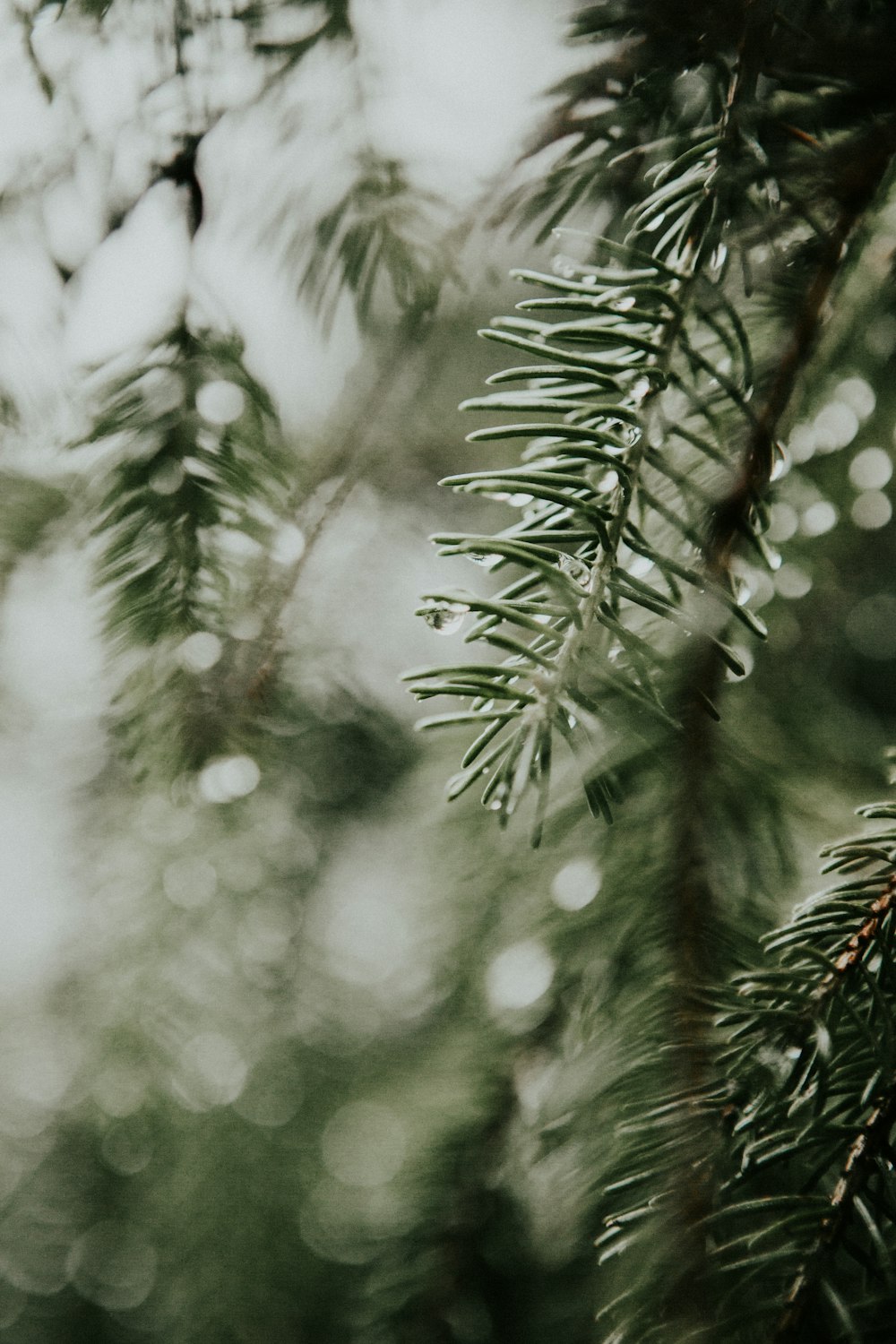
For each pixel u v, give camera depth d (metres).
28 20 0.44
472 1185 0.51
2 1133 0.68
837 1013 0.42
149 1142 0.64
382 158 0.45
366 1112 0.66
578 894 0.50
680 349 0.41
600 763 0.46
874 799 0.51
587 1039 0.47
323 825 0.60
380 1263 0.52
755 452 0.43
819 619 0.56
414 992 0.65
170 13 0.44
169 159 0.45
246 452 0.46
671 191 0.41
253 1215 0.63
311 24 0.44
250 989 0.63
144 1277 0.72
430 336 0.49
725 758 0.49
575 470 0.42
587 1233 0.46
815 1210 0.41
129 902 0.61
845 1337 0.40
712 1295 0.41
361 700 0.54
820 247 0.42
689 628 0.41
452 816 0.54
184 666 0.48
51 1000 0.63
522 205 0.44
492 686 0.40
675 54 0.42
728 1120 0.42
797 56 0.41
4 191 0.45
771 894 0.48
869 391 0.50
